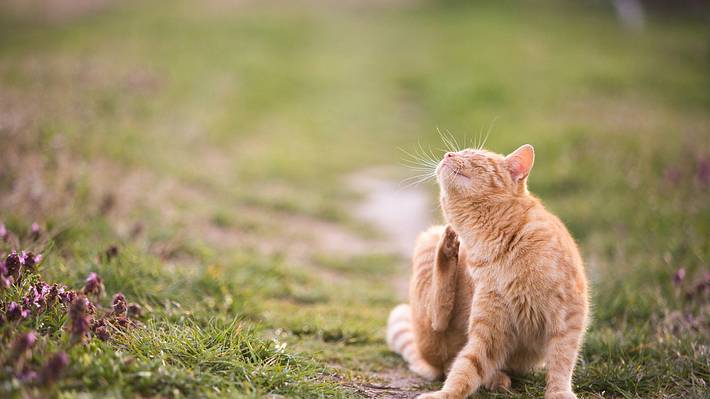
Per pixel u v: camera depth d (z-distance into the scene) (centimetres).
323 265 792
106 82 1385
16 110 1020
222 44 2214
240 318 540
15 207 668
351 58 2322
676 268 661
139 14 2620
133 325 447
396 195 1152
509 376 470
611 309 591
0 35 2150
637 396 430
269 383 393
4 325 366
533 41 2419
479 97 1659
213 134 1295
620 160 1017
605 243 762
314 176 1200
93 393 330
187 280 583
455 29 2711
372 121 1680
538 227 428
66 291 444
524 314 425
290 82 1933
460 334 476
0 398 309
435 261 465
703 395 420
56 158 850
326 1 3288
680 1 3056
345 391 417
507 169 462
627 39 2541
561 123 1305
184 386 358
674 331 532
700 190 855
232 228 853
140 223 700
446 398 388
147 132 1164
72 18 2530
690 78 1988
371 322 607
